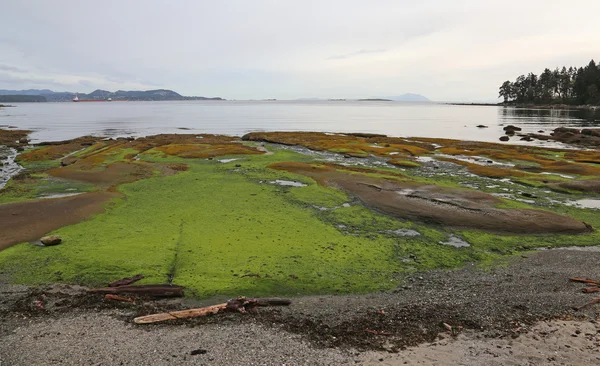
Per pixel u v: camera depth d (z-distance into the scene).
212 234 22.05
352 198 29.94
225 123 121.88
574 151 52.88
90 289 15.78
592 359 11.34
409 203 28.05
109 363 11.03
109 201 28.48
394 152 54.53
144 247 20.03
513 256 19.83
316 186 33.50
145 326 12.99
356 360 11.27
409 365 11.05
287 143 63.50
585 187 32.00
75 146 57.88
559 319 13.64
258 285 16.28
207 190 32.09
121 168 40.69
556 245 21.27
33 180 36.06
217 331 12.72
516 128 89.81
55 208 26.53
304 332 12.76
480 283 16.72
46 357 11.29
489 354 11.61
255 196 30.25
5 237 21.41
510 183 35.22
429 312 14.21
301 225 23.86
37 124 111.56
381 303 14.97
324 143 62.41
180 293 15.34
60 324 13.10
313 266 18.23
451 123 121.25
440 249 20.62
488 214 25.66
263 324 13.21
